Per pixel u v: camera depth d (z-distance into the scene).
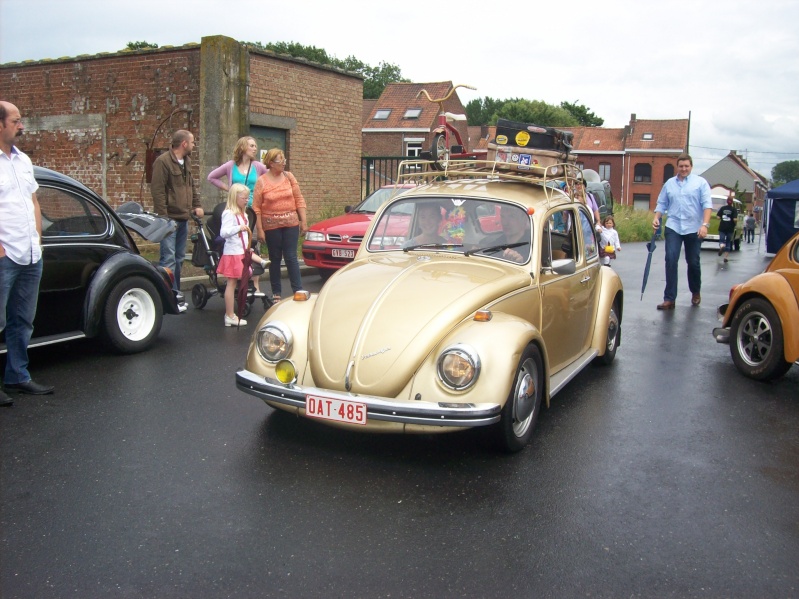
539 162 6.18
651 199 73.69
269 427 5.05
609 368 7.13
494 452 4.68
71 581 3.14
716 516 3.92
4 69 16.23
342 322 4.48
